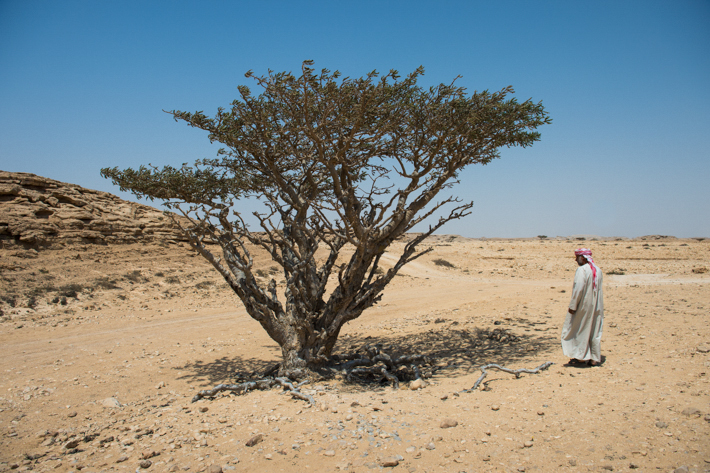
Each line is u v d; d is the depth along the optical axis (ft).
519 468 13.46
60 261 86.07
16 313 57.11
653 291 55.31
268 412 20.75
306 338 28.22
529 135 28.50
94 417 23.56
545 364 24.11
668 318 34.30
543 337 33.81
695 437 13.76
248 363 35.83
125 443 18.56
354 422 18.45
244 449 16.70
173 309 65.67
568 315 23.94
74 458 17.37
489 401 19.65
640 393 18.10
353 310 28.89
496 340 34.68
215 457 16.22
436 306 63.57
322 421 18.85
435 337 39.29
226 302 73.31
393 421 18.30
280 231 30.14
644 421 15.43
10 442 20.13
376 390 24.44
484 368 23.52
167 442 18.16
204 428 19.02
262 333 48.49
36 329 50.24
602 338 29.86
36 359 37.24
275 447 16.63
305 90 23.13
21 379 31.14
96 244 100.12
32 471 16.44
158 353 39.32
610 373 21.45
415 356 29.37
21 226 88.22
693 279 93.66
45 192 101.86
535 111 27.68
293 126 25.73
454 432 16.58
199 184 30.01
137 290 79.20
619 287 66.33
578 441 14.71
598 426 15.57
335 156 25.17
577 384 20.42
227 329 51.08
